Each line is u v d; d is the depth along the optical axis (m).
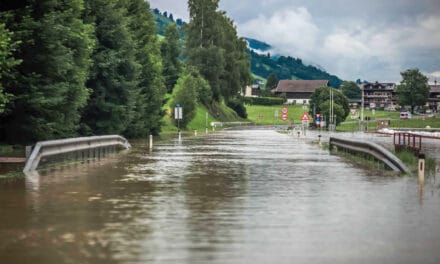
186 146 42.12
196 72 118.00
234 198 14.32
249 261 7.99
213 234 9.85
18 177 18.86
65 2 33.09
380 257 8.25
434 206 13.07
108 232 9.99
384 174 20.80
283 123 163.12
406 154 27.58
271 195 14.91
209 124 115.94
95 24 43.66
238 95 154.38
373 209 12.62
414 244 9.10
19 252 8.49
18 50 26.88
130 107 47.31
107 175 19.84
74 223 10.82
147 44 60.22
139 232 10.00
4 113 29.55
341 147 34.22
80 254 8.38
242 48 138.00
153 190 15.81
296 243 9.16
